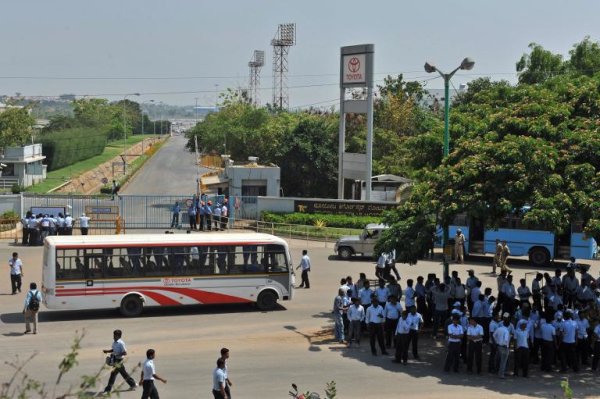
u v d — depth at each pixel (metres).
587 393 18.53
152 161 120.00
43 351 21.84
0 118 77.56
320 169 72.38
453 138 29.84
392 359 21.62
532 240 39.69
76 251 26.22
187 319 26.77
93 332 24.45
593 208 20.23
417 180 30.36
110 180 90.44
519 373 20.42
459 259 39.91
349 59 54.72
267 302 28.31
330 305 29.31
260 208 52.62
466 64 26.89
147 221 50.16
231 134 90.56
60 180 84.19
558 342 20.72
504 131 23.36
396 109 79.75
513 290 24.81
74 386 18.45
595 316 21.59
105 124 156.88
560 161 21.58
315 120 76.62
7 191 68.44
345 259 40.47
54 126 130.25
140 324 25.80
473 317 22.48
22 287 31.50
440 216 23.28
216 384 15.54
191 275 27.39
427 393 18.31
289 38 133.62
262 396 17.81
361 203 51.03
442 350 22.67
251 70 156.25
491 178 21.75
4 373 19.45
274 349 22.56
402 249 24.56
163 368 20.27
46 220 42.59
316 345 23.14
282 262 28.47
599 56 59.25
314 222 50.81
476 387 18.94
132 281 26.78
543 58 59.75
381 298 23.95
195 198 48.66
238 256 27.98
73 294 26.14
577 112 23.89
